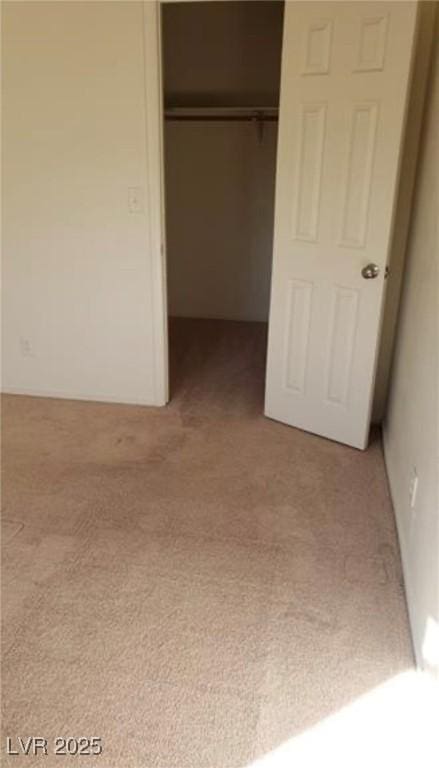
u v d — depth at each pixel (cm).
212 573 206
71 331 335
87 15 269
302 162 267
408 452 222
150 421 324
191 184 471
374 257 257
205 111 436
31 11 273
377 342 269
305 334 294
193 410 337
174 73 446
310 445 298
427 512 175
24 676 166
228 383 375
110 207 303
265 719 154
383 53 230
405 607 192
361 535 229
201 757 144
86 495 252
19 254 322
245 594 197
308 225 275
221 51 434
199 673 167
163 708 157
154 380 337
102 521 235
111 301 324
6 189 309
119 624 184
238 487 260
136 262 312
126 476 268
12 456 285
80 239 313
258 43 428
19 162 302
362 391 281
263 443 300
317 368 295
